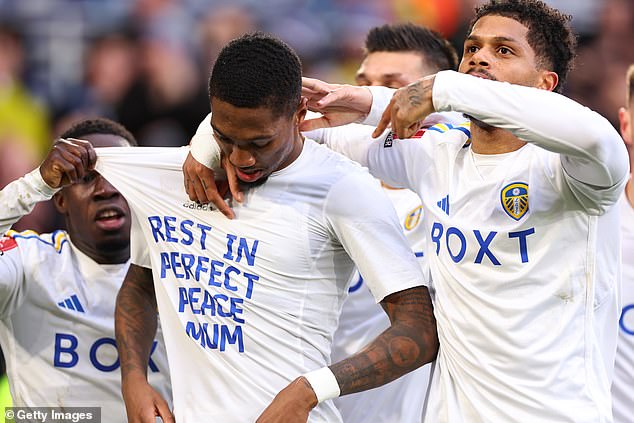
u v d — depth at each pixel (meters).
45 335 12.93
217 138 10.38
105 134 13.65
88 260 13.32
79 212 13.05
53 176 11.40
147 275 12.02
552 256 10.28
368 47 15.88
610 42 27.56
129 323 11.75
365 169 11.30
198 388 10.88
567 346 10.26
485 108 9.60
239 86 9.92
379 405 13.34
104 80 27.61
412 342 10.56
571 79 27.50
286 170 10.89
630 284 14.18
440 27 28.02
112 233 13.11
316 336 10.98
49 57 27.72
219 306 10.82
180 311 11.08
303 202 10.84
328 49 28.05
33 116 27.45
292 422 10.20
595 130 9.31
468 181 10.76
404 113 9.93
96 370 13.02
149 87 27.59
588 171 9.69
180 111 27.73
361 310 13.42
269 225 10.81
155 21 27.88
